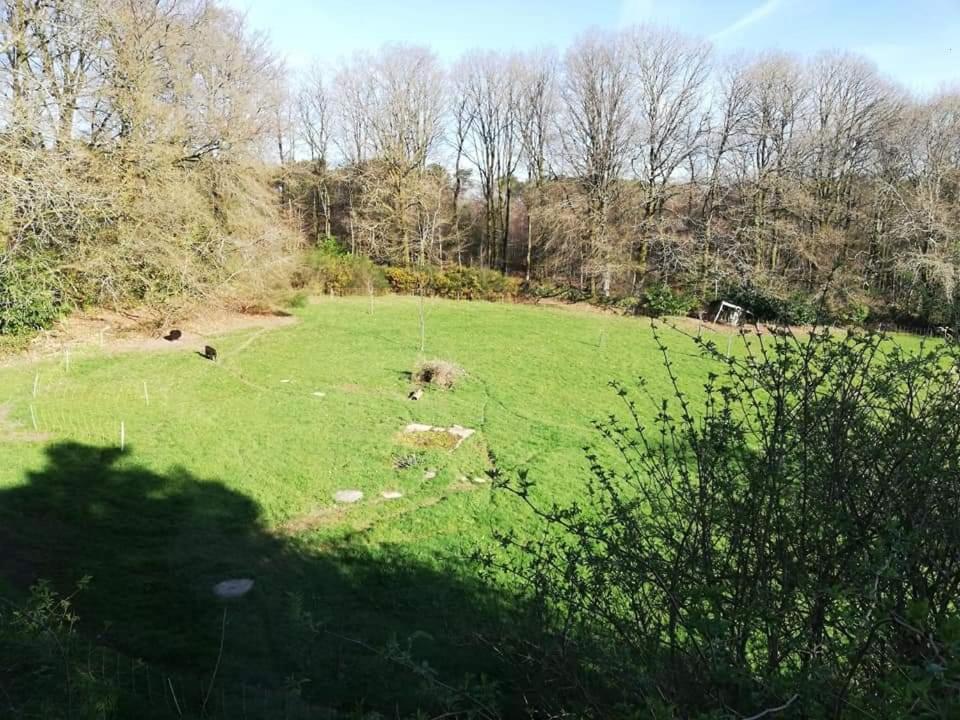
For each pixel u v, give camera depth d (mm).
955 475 2498
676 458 3451
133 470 8930
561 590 3561
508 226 42938
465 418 12219
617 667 2912
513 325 24094
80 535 7164
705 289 28719
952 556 2477
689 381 15969
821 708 2072
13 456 9031
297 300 25172
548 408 13219
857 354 2799
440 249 39062
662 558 3004
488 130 42156
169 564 6730
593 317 27578
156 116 19094
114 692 3941
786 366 2816
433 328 22359
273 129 25812
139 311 20141
